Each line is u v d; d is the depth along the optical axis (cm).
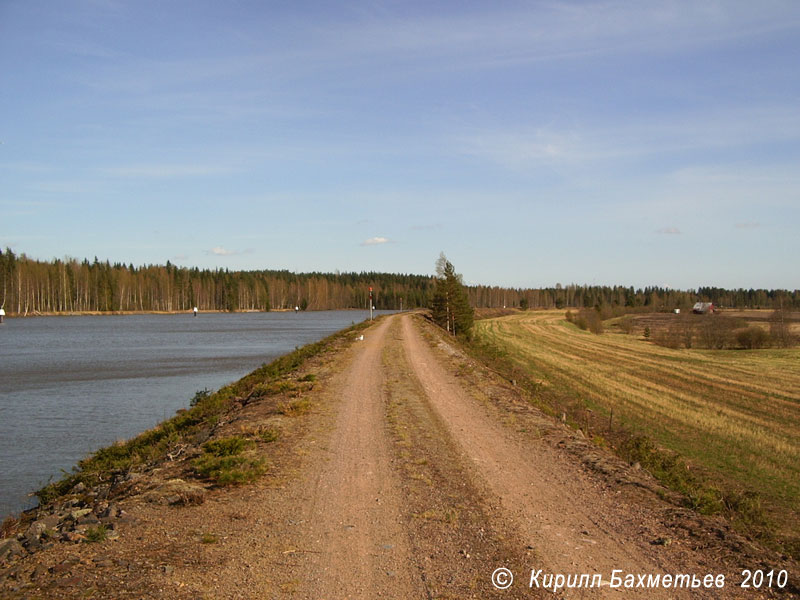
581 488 1022
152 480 1064
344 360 3067
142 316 14350
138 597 588
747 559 721
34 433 2153
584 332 8806
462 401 1917
